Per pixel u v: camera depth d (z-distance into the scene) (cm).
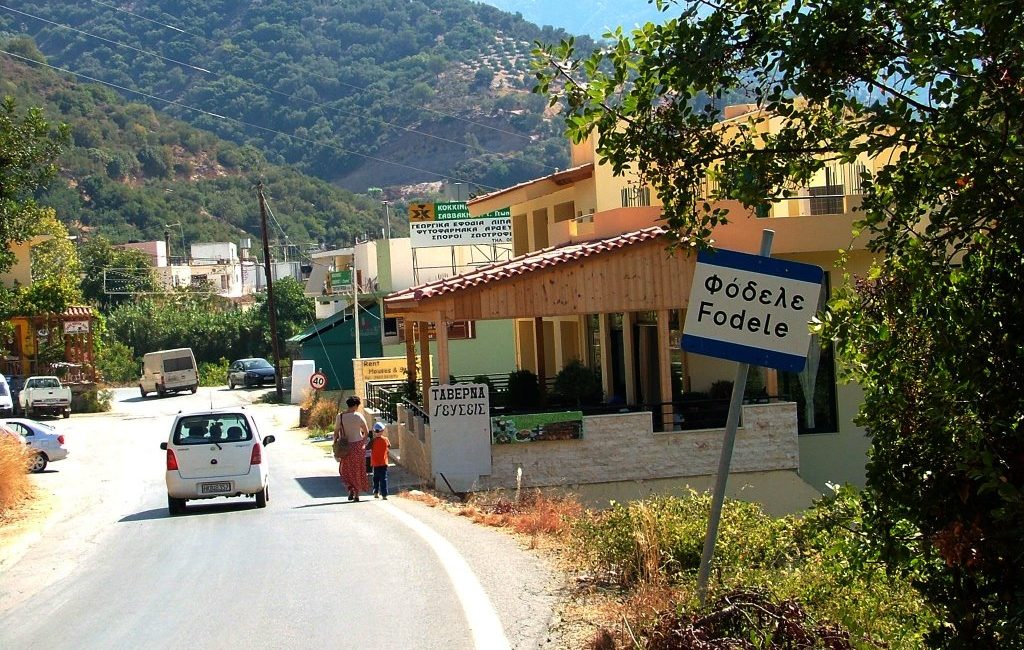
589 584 973
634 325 2575
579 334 2925
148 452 3438
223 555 1309
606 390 2672
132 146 14100
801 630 675
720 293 678
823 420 2095
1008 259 650
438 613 898
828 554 760
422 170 13612
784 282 671
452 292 1986
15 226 1816
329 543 1355
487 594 955
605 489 1972
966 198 657
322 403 4081
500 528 1417
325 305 7075
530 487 1961
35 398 5009
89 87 15050
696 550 991
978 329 642
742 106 1938
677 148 743
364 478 1930
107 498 2269
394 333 5000
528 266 2008
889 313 707
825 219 1955
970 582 634
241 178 14075
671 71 722
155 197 13112
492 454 1970
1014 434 617
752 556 984
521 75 14988
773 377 2047
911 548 702
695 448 1986
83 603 1055
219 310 9531
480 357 3959
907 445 671
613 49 740
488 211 3584
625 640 735
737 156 755
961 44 646
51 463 3138
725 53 714
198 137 14738
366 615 912
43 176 1798
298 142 15525
